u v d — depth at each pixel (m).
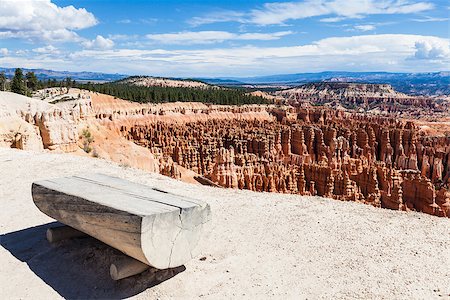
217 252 13.54
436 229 16.34
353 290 11.27
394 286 11.53
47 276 11.52
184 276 11.72
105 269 11.62
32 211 16.67
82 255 12.44
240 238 14.77
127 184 13.80
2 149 29.72
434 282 11.85
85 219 11.62
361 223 16.77
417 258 13.47
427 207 62.78
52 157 26.98
